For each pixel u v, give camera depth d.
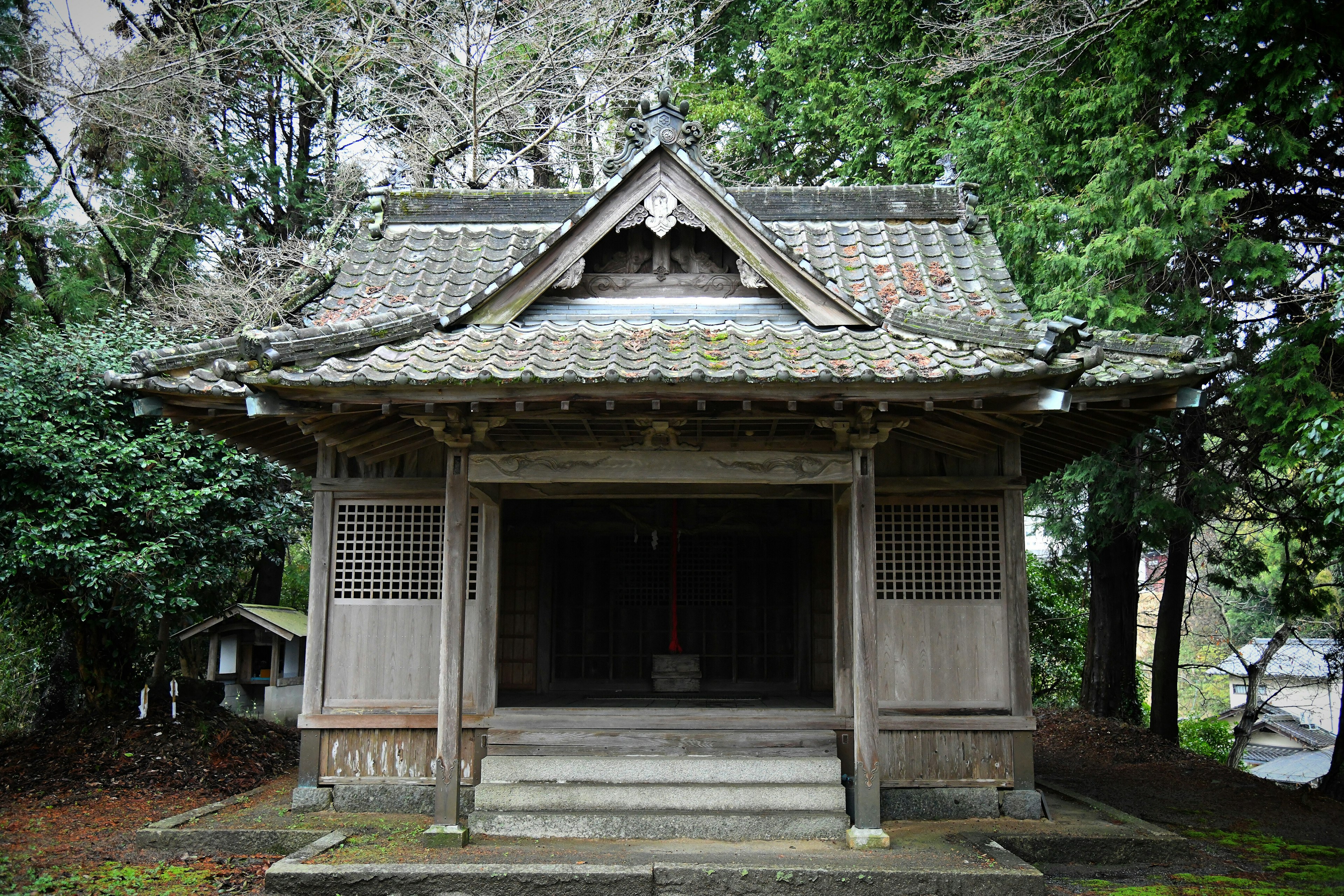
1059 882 6.48
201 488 10.82
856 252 8.91
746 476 6.75
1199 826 8.83
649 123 7.21
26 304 14.64
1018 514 7.59
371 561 7.79
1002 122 11.84
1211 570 22.78
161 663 12.60
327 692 7.63
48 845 7.29
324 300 8.73
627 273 7.46
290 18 15.81
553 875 5.77
